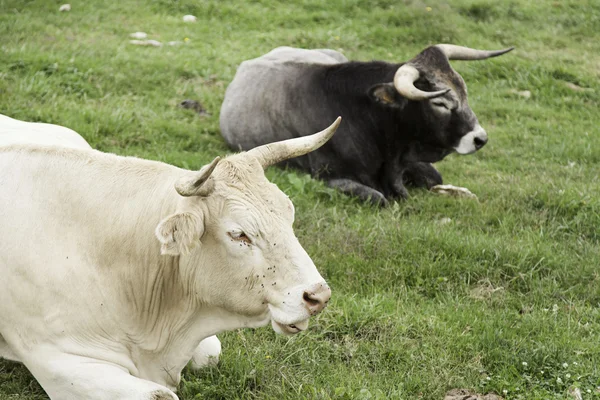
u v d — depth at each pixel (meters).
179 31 14.96
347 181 9.66
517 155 11.38
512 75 14.51
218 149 10.46
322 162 9.81
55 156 5.18
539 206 9.11
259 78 10.64
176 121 10.83
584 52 15.80
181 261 4.93
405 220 8.58
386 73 9.82
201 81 12.50
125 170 5.17
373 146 9.75
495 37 16.11
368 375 5.65
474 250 7.61
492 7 17.08
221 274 4.84
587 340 6.25
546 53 15.50
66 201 5.00
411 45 15.44
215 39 14.74
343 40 15.23
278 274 4.77
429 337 6.12
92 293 4.87
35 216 4.93
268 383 5.44
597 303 7.03
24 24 13.48
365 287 7.02
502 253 7.57
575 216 8.62
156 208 4.98
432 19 16.30
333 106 9.92
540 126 12.50
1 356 5.25
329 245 7.64
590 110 13.60
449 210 9.02
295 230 7.87
